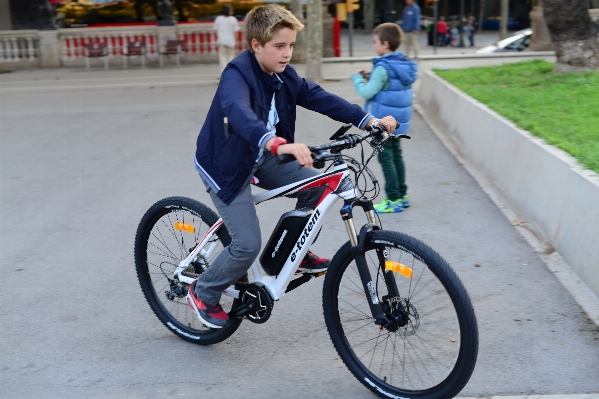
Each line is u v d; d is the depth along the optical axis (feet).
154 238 12.96
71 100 44.45
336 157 9.55
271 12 9.75
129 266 16.15
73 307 13.99
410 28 64.03
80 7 89.30
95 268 16.07
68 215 20.25
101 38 69.82
